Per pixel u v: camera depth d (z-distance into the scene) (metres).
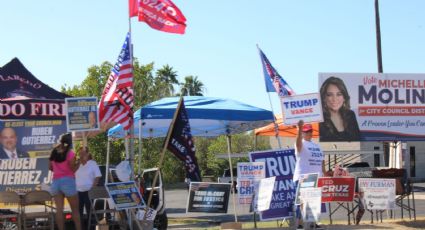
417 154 40.34
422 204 20.64
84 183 11.33
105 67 34.09
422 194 25.67
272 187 11.17
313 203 10.38
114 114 11.19
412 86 17.42
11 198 10.41
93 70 33.97
